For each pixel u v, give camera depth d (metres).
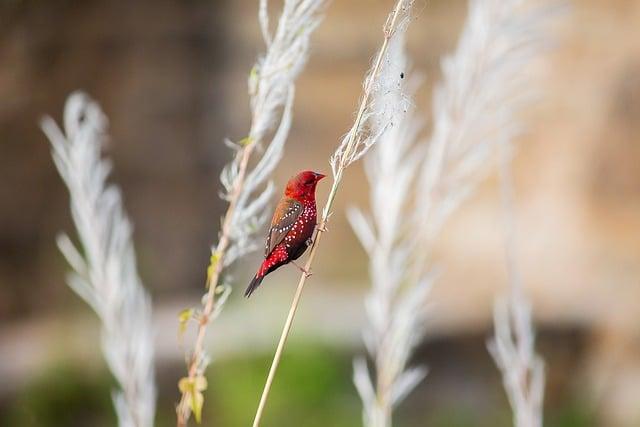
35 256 18.17
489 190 16.70
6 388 14.28
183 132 20.30
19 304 17.86
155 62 19.80
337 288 17.98
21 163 18.12
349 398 13.30
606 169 15.59
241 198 3.36
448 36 18.39
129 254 4.38
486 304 15.66
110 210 4.43
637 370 14.45
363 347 13.78
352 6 19.36
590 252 15.58
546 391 14.79
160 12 19.48
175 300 19.67
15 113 17.94
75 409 14.00
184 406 3.28
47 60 18.14
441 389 14.67
